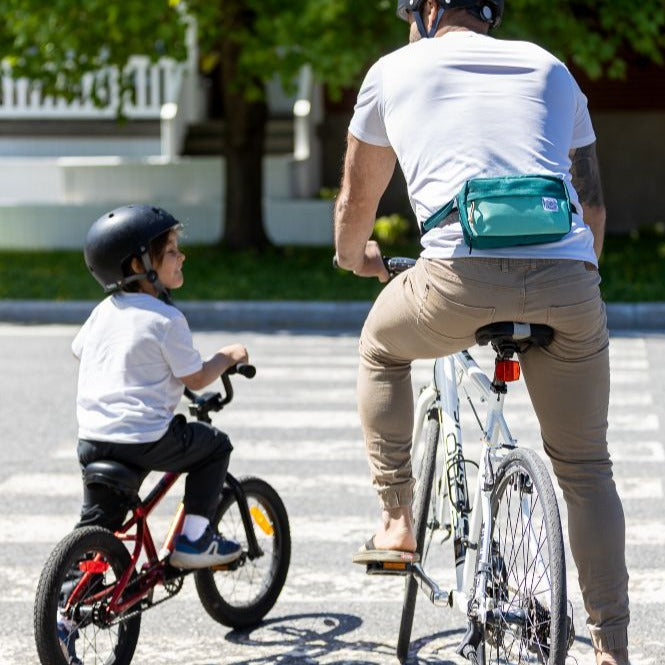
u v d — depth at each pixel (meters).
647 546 17.98
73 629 12.86
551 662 10.35
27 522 19.56
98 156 67.75
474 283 10.78
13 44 51.53
